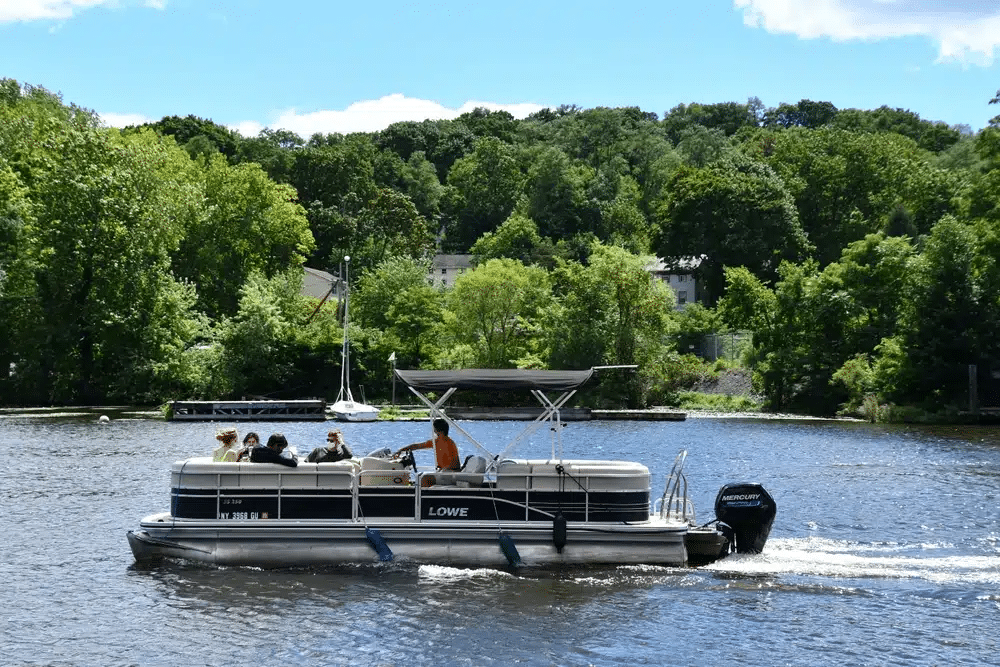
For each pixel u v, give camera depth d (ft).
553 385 65.87
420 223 500.74
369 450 156.56
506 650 51.13
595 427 209.56
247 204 336.70
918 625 55.67
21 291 263.70
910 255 260.21
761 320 266.77
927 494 104.58
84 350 269.03
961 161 447.83
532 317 295.07
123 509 92.17
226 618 55.67
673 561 66.23
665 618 56.34
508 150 648.79
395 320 302.86
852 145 415.03
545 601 58.80
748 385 277.64
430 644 51.83
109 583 62.85
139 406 265.54
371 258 431.02
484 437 180.24
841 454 150.92
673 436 185.26
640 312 269.44
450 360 286.46
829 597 60.85
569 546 65.36
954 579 65.21
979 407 224.33
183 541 65.10
